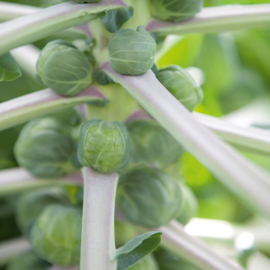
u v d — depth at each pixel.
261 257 0.97
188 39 0.98
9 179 0.80
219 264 0.77
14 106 0.72
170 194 0.77
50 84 0.73
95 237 0.69
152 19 0.75
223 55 1.07
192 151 0.66
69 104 0.74
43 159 0.79
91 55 0.75
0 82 1.01
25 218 0.87
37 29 0.69
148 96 0.69
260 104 1.19
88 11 0.70
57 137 0.80
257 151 0.73
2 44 0.69
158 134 0.77
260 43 1.21
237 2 0.94
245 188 0.63
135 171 0.78
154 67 0.75
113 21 0.73
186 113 0.67
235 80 1.25
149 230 0.78
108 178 0.72
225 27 0.75
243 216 1.16
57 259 0.78
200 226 0.94
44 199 0.87
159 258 0.86
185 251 0.77
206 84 1.11
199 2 0.74
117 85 0.76
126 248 0.68
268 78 1.31
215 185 1.09
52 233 0.77
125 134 0.73
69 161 0.80
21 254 0.87
